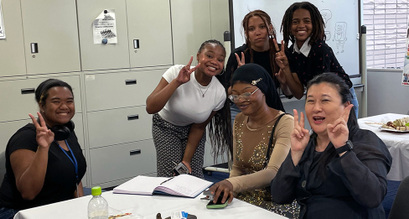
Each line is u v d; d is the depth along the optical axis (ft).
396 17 16.72
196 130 9.39
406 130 9.55
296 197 5.81
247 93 6.98
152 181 6.82
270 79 7.32
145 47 13.58
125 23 13.20
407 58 14.10
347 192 5.33
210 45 8.64
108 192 6.59
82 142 12.86
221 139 10.02
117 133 13.39
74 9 12.46
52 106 7.33
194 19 14.32
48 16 12.14
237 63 10.39
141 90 13.66
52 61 12.29
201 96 8.93
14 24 11.73
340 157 5.15
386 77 16.90
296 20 10.24
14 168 7.03
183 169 8.79
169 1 13.85
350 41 16.07
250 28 10.24
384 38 17.13
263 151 7.02
